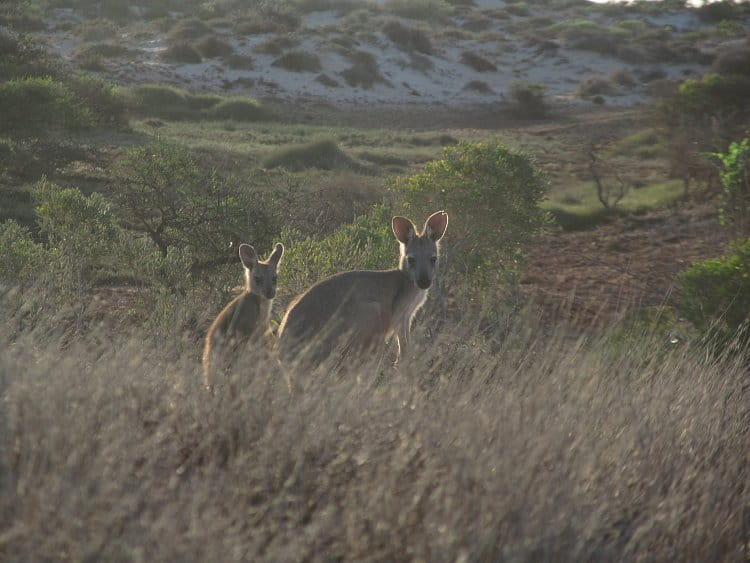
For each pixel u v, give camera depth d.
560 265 44.53
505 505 9.27
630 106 160.62
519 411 11.56
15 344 12.69
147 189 39.59
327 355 16.22
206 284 30.75
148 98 119.44
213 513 8.35
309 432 10.27
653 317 24.41
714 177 62.09
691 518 10.95
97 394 10.42
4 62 101.56
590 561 9.59
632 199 66.00
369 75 164.00
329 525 8.87
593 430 11.94
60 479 8.28
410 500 9.44
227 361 13.05
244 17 180.62
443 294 25.31
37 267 25.28
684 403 13.80
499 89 177.62
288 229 31.67
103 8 184.12
